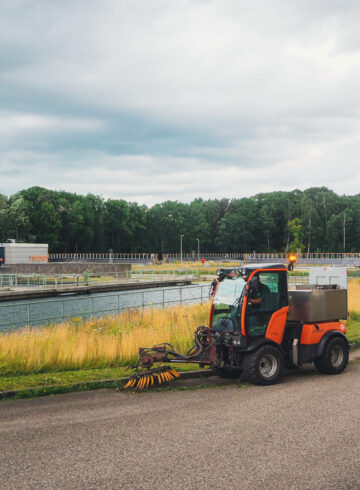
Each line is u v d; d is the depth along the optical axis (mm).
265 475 5297
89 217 146750
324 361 10688
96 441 6387
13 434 6691
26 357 11273
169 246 170750
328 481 5148
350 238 151625
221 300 10391
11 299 40156
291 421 7199
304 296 10898
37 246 71688
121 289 51344
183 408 8008
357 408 7891
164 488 5012
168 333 14148
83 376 10219
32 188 147250
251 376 9594
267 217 167250
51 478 5266
